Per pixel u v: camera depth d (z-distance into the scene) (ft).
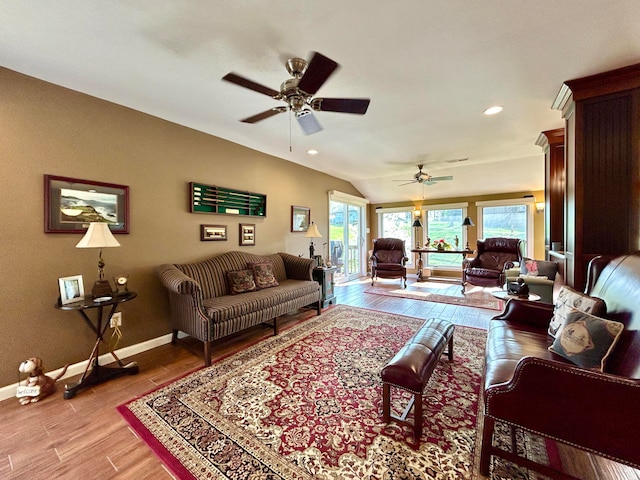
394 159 15.75
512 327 7.13
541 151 14.25
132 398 6.57
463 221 20.53
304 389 6.84
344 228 22.22
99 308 7.41
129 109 9.05
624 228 7.52
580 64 6.81
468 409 6.03
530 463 4.17
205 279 10.47
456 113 9.57
